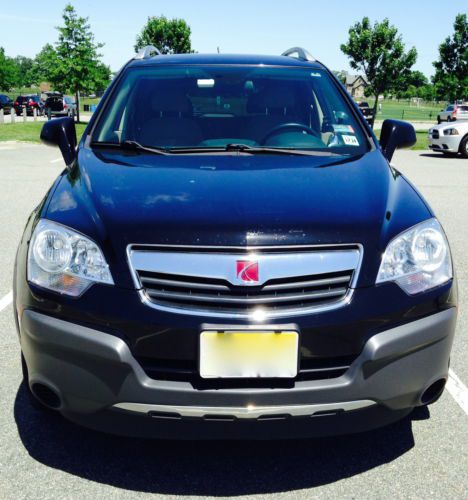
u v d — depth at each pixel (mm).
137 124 3395
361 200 2473
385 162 3047
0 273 5059
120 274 2193
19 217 7293
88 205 2445
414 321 2258
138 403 2150
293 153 3098
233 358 2119
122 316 2150
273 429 2180
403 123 3541
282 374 2127
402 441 2656
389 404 2252
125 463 2475
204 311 2133
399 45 34375
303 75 3811
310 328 2133
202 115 3453
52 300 2244
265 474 2412
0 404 2939
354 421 2248
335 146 3242
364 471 2441
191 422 2166
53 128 3459
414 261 2312
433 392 2432
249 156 3020
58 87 38281
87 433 2686
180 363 2170
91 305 2186
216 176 2645
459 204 8781
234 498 2268
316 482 2367
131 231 2242
